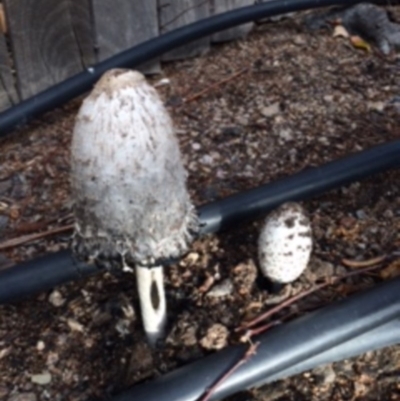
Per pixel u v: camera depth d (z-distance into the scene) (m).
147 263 0.23
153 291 0.28
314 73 0.49
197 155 0.42
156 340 0.30
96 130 0.21
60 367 0.30
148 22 0.48
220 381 0.27
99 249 0.23
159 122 0.21
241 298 0.32
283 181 0.37
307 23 0.55
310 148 0.42
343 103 0.46
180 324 0.31
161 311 0.29
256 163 0.41
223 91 0.47
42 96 0.44
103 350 0.31
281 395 0.29
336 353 0.30
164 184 0.22
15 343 0.31
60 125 0.45
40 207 0.39
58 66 0.47
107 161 0.21
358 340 0.30
